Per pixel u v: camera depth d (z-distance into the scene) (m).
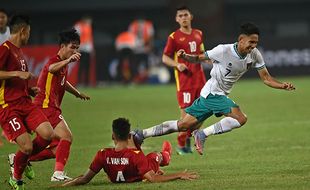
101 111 65.75
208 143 44.12
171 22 120.81
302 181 29.47
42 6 134.88
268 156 37.81
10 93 28.61
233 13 132.12
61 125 31.53
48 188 29.42
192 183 29.36
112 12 135.38
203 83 41.88
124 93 86.81
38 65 90.31
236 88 89.94
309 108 63.84
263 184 29.02
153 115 61.28
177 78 42.09
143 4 133.50
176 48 42.38
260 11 132.88
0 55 28.47
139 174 29.20
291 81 95.56
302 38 100.75
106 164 29.08
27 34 29.28
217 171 33.12
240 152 39.84
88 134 49.94
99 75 103.31
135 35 106.38
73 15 137.25
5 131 28.61
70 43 31.72
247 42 32.56
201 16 118.06
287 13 133.12
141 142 33.75
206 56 33.69
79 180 29.34
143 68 103.81
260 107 66.06
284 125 52.25
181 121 34.12
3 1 134.00
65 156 31.27
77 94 33.53
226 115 33.84
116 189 28.31
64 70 32.19
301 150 39.75
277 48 100.94
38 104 31.53
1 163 38.06
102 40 136.00
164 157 31.17
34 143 30.56
